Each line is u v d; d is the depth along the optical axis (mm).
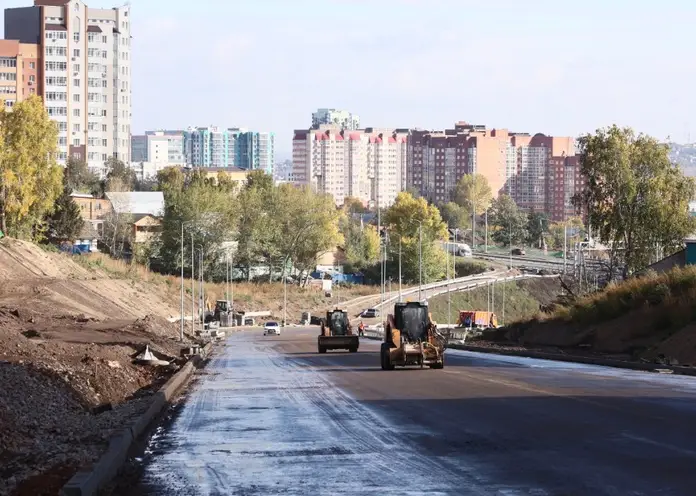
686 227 85312
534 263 193250
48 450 15445
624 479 13109
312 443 17172
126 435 17297
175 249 150125
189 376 36562
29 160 108125
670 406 21734
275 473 14258
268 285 160875
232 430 19297
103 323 64188
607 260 104875
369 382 30891
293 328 126250
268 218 163625
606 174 86312
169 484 13586
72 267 100062
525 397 24422
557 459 14867
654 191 85500
